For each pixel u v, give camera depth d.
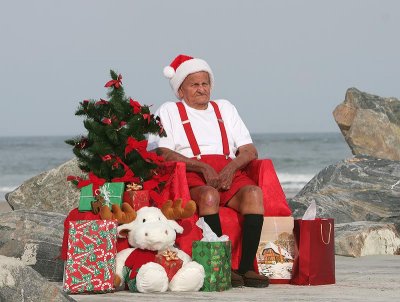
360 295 7.11
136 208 7.47
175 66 8.48
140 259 7.28
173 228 7.42
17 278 5.62
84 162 7.77
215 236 7.45
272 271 7.92
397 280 8.19
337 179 12.72
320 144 72.75
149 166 7.76
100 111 7.83
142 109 7.80
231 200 7.96
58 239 8.53
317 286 7.73
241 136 8.45
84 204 7.52
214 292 7.26
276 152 64.75
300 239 7.82
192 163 7.98
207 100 8.38
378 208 12.08
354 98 16.66
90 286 7.15
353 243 10.49
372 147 16.20
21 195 11.47
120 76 7.87
